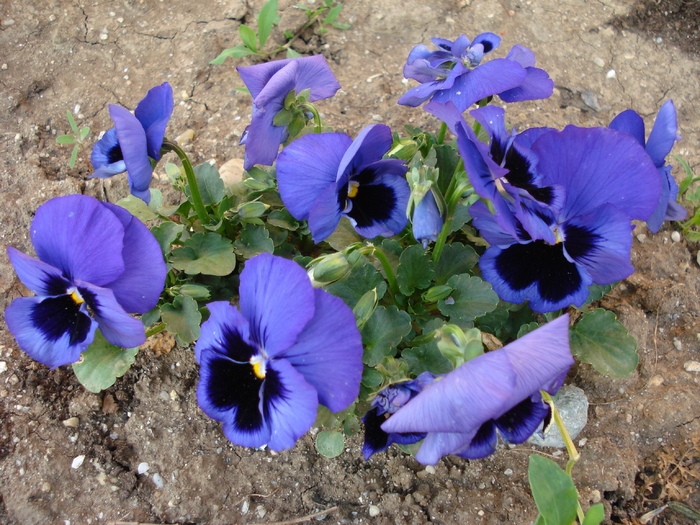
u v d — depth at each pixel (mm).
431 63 276
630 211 220
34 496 276
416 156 276
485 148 192
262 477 285
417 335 280
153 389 301
